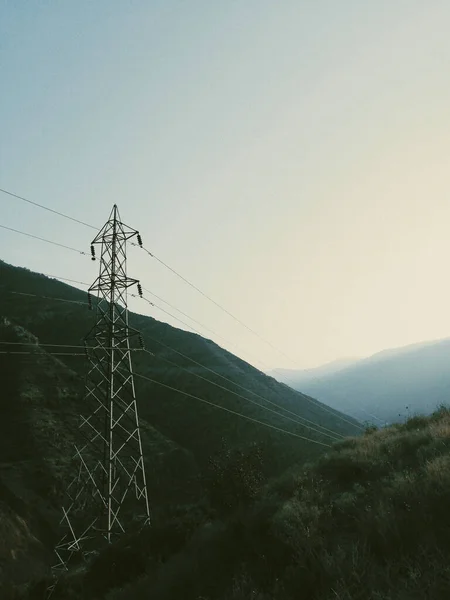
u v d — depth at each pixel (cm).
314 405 11994
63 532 4316
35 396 6606
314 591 558
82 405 6938
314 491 973
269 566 682
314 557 627
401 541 585
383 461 1106
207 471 1560
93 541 3400
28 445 5512
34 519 4309
